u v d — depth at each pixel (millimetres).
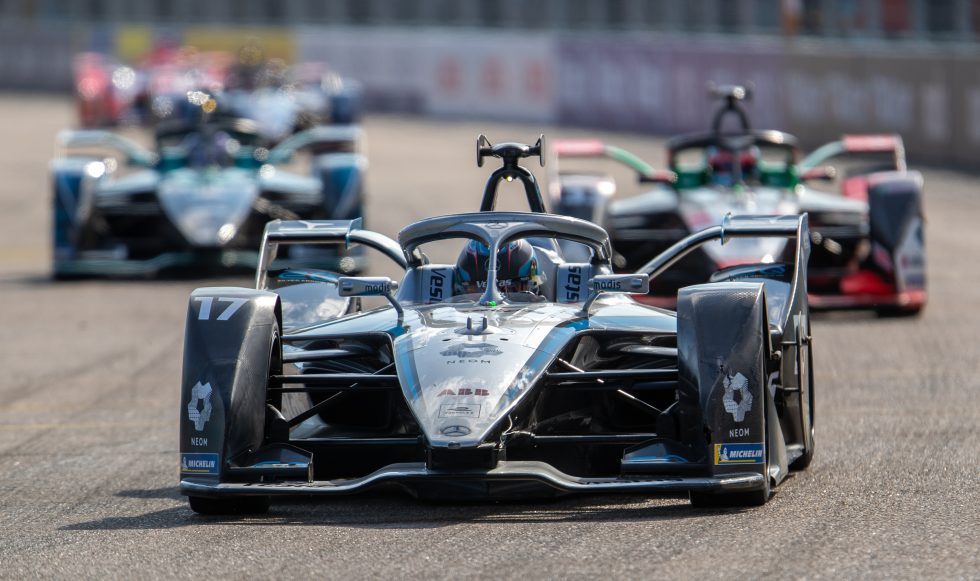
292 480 21250
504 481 20359
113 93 112562
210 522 21438
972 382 33250
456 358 21438
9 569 19219
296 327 27266
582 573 17797
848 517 20609
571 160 95812
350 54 152625
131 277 56781
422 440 20609
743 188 47094
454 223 25469
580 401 23406
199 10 176625
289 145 59656
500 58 135625
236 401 21094
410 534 20047
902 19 100875
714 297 21016
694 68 110062
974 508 21109
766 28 117250
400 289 26328
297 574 18219
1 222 75562
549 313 23609
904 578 17359
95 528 21484
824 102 95938
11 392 35438
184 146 58688
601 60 122500
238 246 55375
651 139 110125
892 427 28375
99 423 31359
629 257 48031
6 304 50281
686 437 20703
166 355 40281
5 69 184750
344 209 56000
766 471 20594
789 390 23750
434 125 130125
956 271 53656
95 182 55875
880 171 50375
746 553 18562
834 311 46156
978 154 83375
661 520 20453
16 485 25281
